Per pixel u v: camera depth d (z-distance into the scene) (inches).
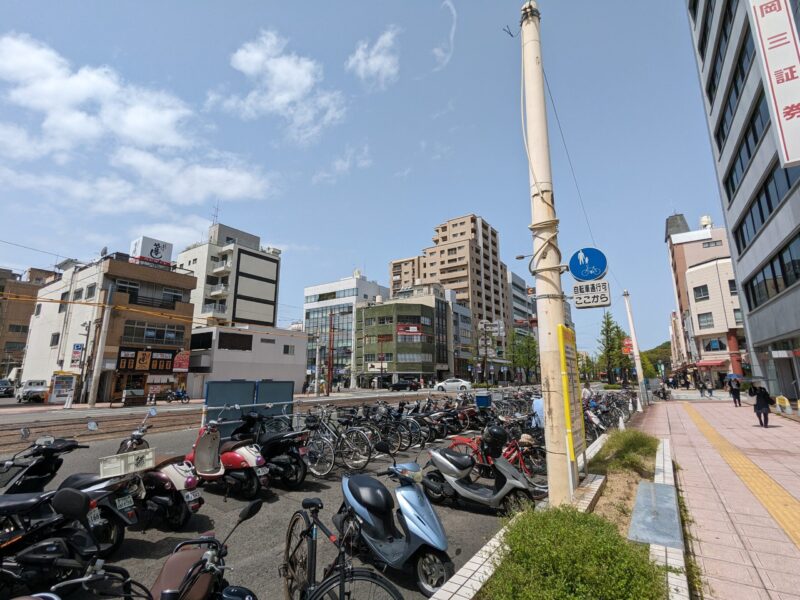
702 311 1624.0
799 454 335.9
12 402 1290.6
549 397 200.7
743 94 679.1
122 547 166.9
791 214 561.9
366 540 144.0
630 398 832.9
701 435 462.0
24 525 135.0
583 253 238.1
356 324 2623.0
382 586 92.8
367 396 1364.4
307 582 108.8
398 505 145.6
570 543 96.3
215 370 1446.9
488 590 106.1
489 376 2930.6
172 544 169.8
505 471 200.2
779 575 138.9
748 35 634.8
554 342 202.4
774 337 697.6
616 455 288.0
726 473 279.0
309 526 114.3
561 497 190.4
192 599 86.0
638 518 138.9
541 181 214.1
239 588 94.0
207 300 1984.5
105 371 1187.3
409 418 391.2
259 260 2103.8
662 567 110.2
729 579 137.3
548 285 207.3
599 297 229.9
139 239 1494.8
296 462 253.3
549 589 87.7
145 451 168.4
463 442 263.6
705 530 180.4
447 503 227.0
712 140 922.1
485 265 3366.1
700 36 906.1
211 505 218.8
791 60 208.1
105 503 155.2
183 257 2121.1
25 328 2171.5
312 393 1812.3
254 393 340.5
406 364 2253.9
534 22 228.7
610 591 85.0
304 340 1779.0
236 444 233.5
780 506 208.7
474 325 2984.7
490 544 143.7
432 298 2482.8
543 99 223.0
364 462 295.9
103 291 1232.8
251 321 2026.3
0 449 375.2
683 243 2111.2
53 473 181.8
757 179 671.8
